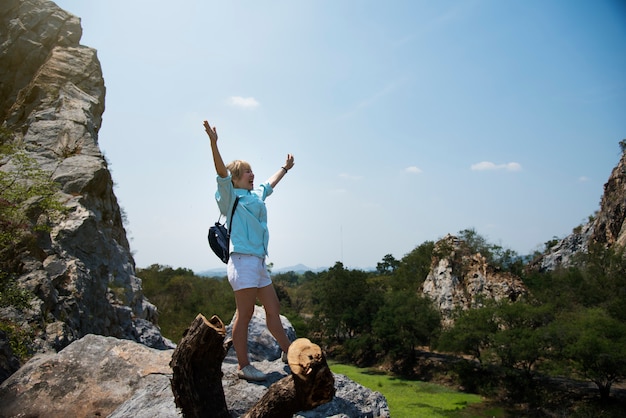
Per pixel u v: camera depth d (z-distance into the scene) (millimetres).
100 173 17734
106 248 15766
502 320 48000
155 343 15602
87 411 4992
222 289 55094
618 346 37156
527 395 40125
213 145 4820
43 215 12695
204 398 3678
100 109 23812
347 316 63844
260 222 5211
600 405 36969
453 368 49969
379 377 51688
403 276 85250
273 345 7613
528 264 114125
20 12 24484
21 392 5164
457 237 70375
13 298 9188
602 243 75875
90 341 5836
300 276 175500
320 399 3332
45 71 22484
